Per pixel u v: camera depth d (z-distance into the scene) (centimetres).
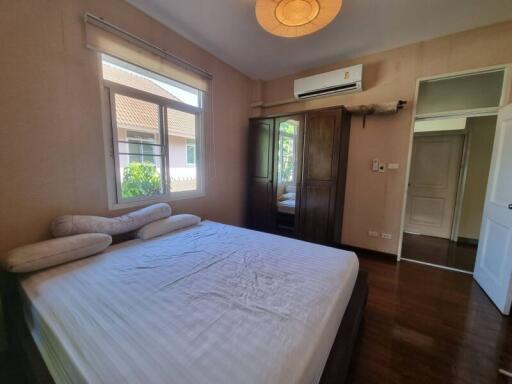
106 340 84
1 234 149
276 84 363
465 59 234
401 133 273
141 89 222
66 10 165
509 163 198
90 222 172
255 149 349
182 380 68
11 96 146
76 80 174
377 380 125
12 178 151
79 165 181
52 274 135
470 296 210
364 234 309
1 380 127
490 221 219
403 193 279
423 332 162
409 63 260
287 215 335
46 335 95
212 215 320
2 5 139
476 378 127
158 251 171
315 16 159
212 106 299
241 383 67
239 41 258
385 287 225
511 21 213
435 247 338
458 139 360
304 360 77
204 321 94
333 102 314
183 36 249
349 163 309
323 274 137
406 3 192
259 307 104
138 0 196
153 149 240
